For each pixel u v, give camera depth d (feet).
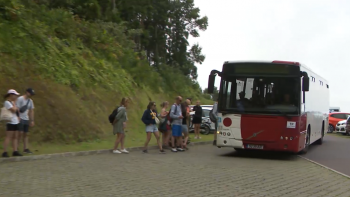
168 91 103.30
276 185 28.35
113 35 92.07
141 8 122.52
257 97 42.91
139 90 81.76
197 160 41.11
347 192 26.94
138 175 30.68
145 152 46.98
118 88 70.64
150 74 95.35
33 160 37.40
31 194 23.20
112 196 23.25
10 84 48.01
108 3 104.12
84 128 53.11
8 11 59.31
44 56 57.82
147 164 36.91
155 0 136.26
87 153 43.39
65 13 76.02
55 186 25.67
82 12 91.56
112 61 79.36
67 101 54.34
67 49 66.03
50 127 48.32
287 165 39.40
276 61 42.78
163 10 138.41
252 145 42.83
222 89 44.34
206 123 75.15
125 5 118.93
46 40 61.62
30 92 39.47
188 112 52.60
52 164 35.27
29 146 43.83
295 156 48.55
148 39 136.05
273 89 42.57
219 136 44.29
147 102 80.59
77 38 73.56
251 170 35.12
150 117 46.93
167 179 29.30
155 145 52.75
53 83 54.95
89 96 60.85
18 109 37.11
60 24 71.15
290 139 41.83
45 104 49.98
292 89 42.11
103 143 51.93
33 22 63.52
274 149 42.22
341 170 37.22
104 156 42.37
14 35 55.93
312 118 53.67
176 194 24.32
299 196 25.07
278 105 42.22
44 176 29.17
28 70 52.54
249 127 42.86
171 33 149.18
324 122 70.44
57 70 58.29
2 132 42.78
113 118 45.47
